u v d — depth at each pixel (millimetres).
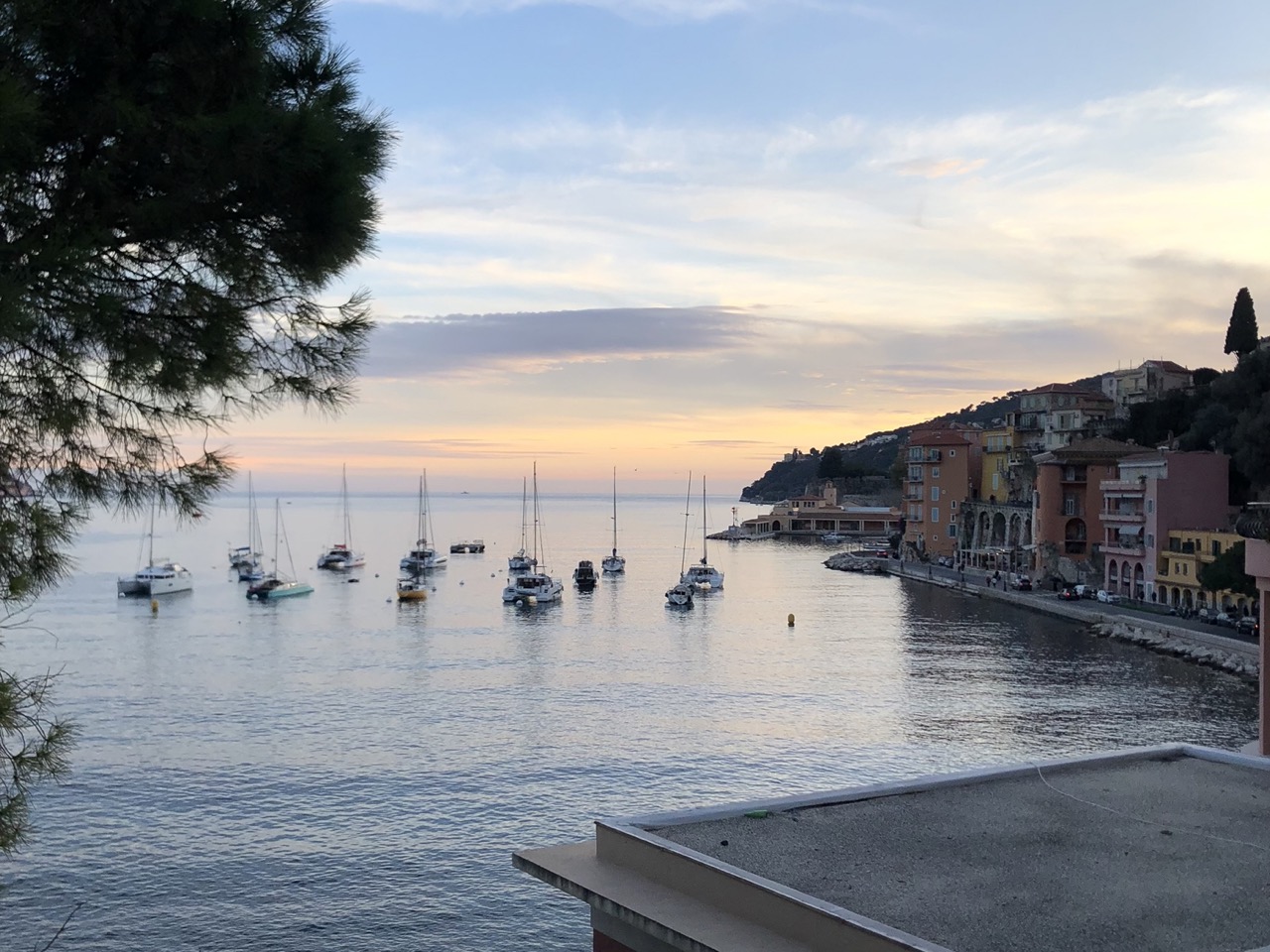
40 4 10008
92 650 89625
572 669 79062
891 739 56031
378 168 11484
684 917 10461
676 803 45281
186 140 10375
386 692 70062
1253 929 10172
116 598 132625
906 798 14219
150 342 10406
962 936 9969
